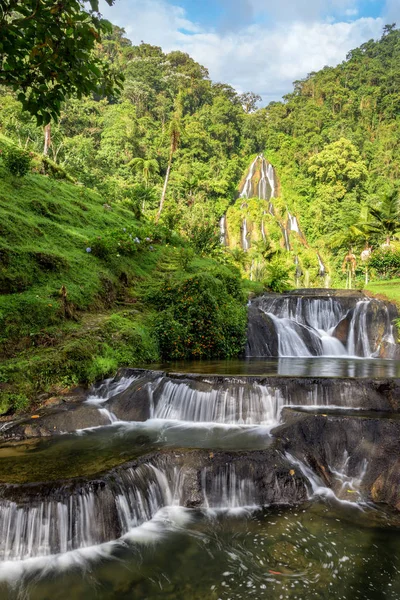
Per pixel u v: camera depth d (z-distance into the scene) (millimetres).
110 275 15188
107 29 4371
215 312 13781
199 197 73062
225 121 97438
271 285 23234
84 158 49812
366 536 4879
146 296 14812
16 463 5688
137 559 4445
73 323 11211
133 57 114875
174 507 5523
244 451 6016
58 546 4562
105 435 7059
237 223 73312
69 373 8891
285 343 15141
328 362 12727
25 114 39219
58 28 4273
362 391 7801
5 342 9172
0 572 4227
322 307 17109
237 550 4598
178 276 17719
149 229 24156
